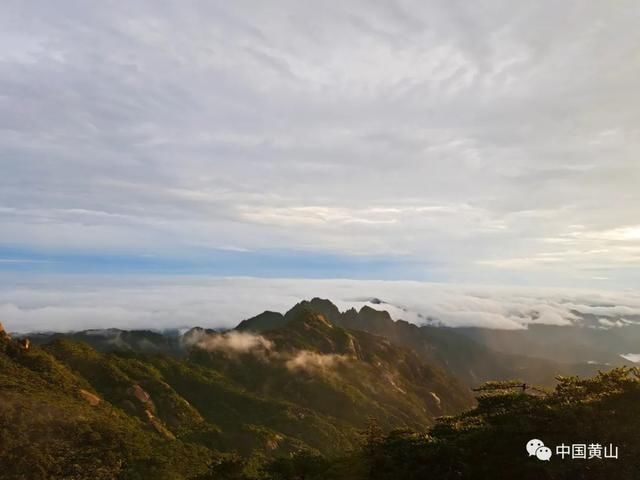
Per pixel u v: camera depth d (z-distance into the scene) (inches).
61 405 2642.7
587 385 1296.8
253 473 1585.9
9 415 2306.8
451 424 1289.4
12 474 1959.9
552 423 1091.9
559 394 1288.1
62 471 2046.0
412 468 1123.9
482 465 1066.1
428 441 1179.3
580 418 1074.1
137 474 2188.7
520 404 1278.3
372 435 1310.3
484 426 1167.0
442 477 1064.2
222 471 1616.6
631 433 1014.4
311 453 1465.3
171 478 2253.9
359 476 1196.5
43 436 2265.0
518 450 1063.0
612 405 1117.7
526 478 1007.6
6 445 2089.1
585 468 965.8
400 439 1254.3
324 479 1243.8
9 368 3046.3
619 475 944.9
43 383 3056.1
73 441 2309.3
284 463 1424.7
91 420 2568.9
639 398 1119.6
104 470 2118.6
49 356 3617.1
